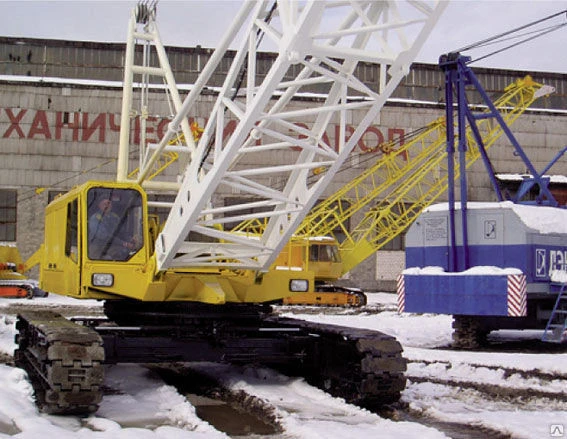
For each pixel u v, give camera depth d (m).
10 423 7.56
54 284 11.07
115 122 41.56
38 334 9.03
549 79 48.25
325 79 8.12
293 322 10.87
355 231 34.66
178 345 9.66
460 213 17.11
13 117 41.19
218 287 9.72
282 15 7.18
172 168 37.78
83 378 7.96
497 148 44.81
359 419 8.30
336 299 31.81
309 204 9.01
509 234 16.25
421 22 7.38
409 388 10.73
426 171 33.62
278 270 10.34
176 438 7.07
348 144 8.47
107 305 10.75
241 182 8.55
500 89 47.44
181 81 43.84
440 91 46.28
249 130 7.75
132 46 11.78
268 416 8.54
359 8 7.25
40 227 41.03
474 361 13.16
